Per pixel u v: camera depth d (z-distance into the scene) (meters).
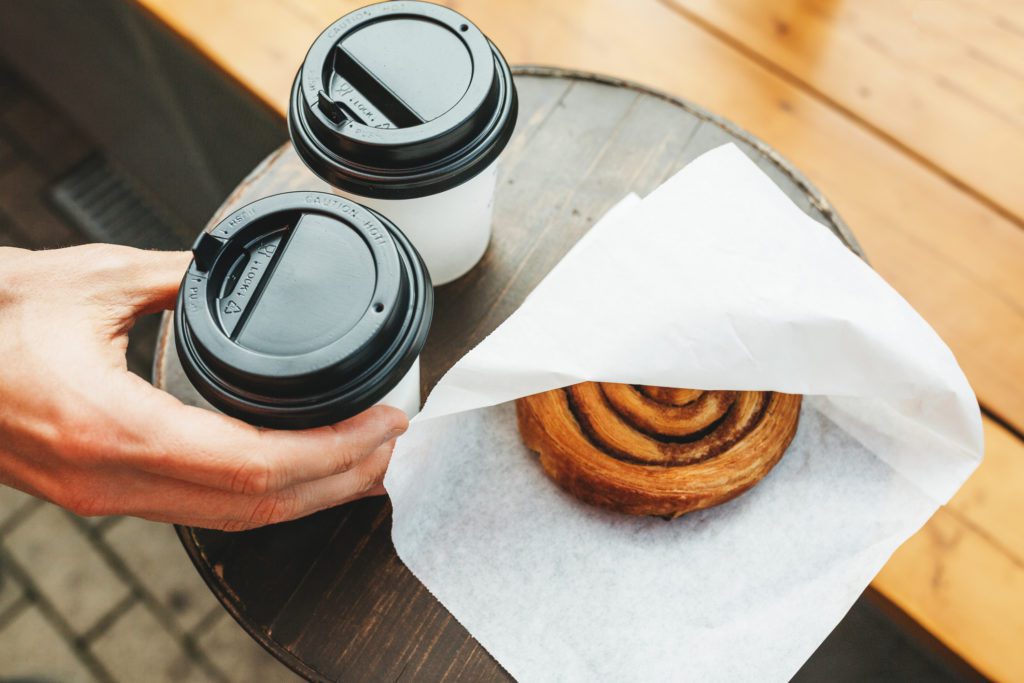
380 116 0.43
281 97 0.65
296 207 0.41
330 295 0.39
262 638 0.45
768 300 0.44
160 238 0.98
